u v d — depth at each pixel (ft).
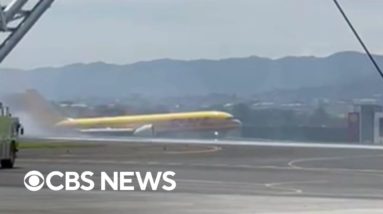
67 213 219.20
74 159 493.36
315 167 453.17
